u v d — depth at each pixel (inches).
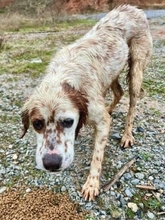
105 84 24.9
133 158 26.3
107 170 25.0
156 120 33.0
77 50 23.2
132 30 27.3
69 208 21.2
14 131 31.4
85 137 29.5
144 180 23.9
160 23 105.2
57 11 152.3
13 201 22.0
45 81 19.6
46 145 18.1
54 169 18.1
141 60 28.1
